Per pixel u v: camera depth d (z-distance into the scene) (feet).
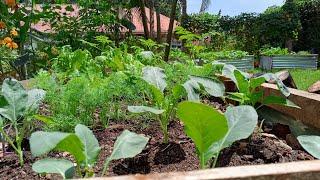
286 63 37.01
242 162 4.99
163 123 5.70
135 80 6.87
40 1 20.75
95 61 11.51
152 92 5.92
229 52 31.76
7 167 4.93
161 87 5.88
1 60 16.48
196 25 47.83
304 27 49.88
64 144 3.46
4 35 17.03
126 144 3.68
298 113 6.22
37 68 18.02
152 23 36.73
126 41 22.06
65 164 3.42
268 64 37.29
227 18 49.39
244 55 31.27
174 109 5.98
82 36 20.44
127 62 11.21
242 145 5.44
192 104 3.41
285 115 6.57
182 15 47.52
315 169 2.57
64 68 11.98
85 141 3.69
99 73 9.54
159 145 5.53
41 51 18.66
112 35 22.65
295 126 6.27
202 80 5.61
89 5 20.83
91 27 20.92
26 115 5.25
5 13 17.04
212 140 3.64
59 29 20.26
